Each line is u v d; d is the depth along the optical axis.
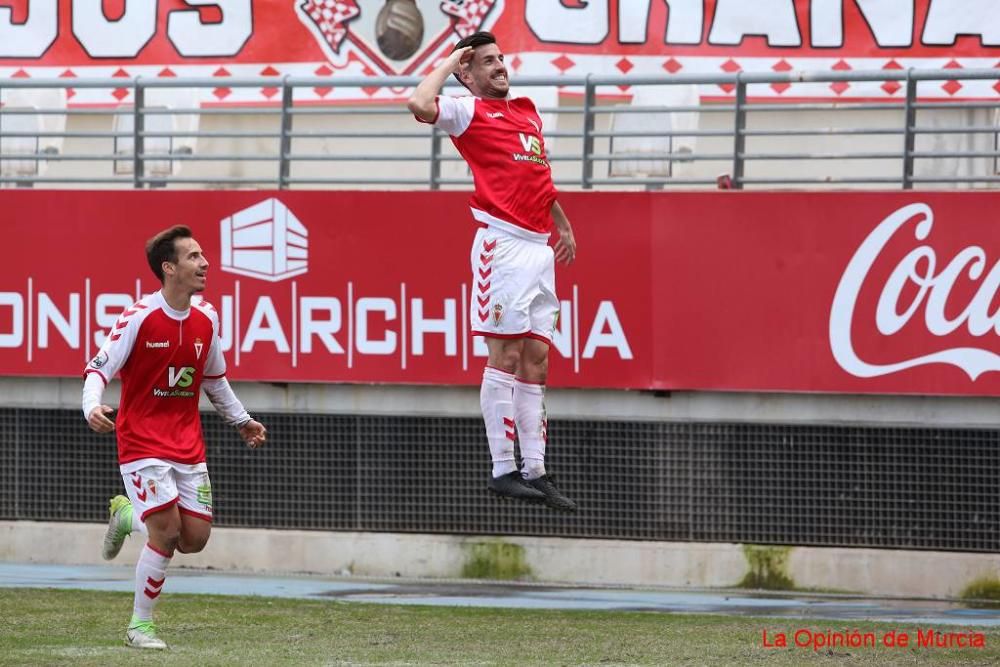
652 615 34.19
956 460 39.00
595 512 41.31
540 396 27.52
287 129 42.75
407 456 42.41
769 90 47.72
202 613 33.59
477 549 41.78
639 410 40.84
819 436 39.81
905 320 38.66
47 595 35.94
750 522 40.28
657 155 40.72
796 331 39.31
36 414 44.53
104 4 50.28
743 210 39.56
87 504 44.31
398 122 49.72
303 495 43.06
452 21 48.34
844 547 39.72
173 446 28.36
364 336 41.81
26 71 50.69
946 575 38.72
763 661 27.31
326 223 41.97
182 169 50.91
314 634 30.55
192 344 28.28
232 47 49.78
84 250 43.19
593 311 40.44
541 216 26.67
